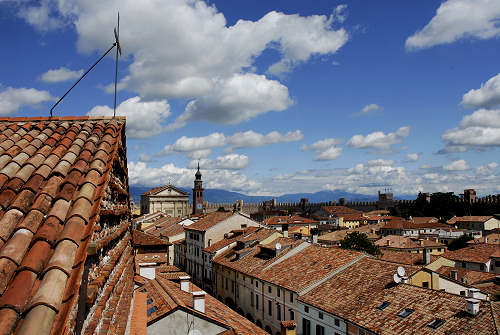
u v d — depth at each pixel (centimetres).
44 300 480
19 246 561
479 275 5666
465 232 10888
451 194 16725
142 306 1794
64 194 698
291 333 2598
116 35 1014
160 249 5353
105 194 865
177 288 3152
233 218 7700
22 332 439
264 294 5031
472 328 2641
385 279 3828
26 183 721
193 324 2020
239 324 2580
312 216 17575
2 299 471
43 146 893
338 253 4850
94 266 748
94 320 693
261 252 5956
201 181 14688
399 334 2908
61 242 586
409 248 8219
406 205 18412
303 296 4191
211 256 6975
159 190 14300
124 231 1300
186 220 10206
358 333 3272
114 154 898
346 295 3850
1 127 983
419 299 3228
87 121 1073
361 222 15462
